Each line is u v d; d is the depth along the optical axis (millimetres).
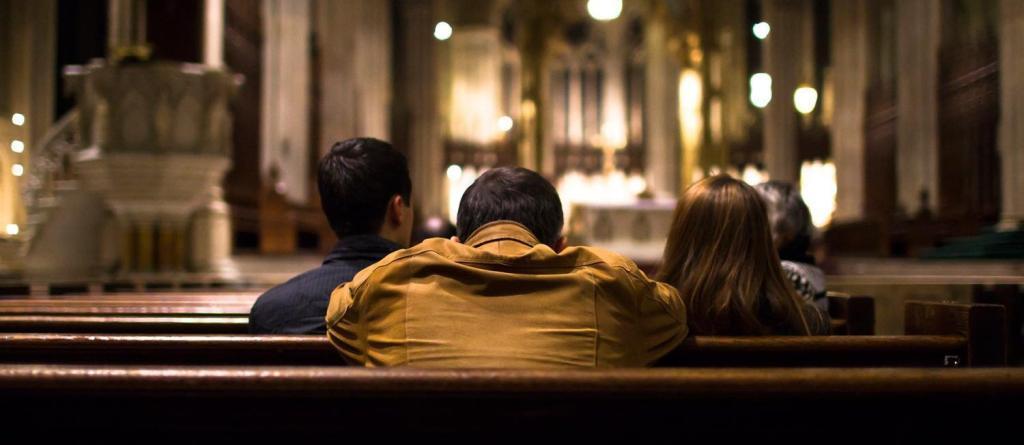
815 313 2656
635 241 18594
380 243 2699
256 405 1517
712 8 20844
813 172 27422
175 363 2178
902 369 1420
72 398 1521
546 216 2201
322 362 2172
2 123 12070
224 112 9875
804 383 1396
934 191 19062
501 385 1385
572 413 1514
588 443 1537
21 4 12531
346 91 22312
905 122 20062
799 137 27859
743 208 2461
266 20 17938
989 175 16672
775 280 2482
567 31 33656
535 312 1878
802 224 3568
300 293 2508
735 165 30250
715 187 2506
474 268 1905
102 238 9586
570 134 33750
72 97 14109
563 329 1862
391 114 30125
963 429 1564
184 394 1411
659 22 23516
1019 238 14000
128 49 9539
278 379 1386
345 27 22391
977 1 17578
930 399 1410
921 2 19609
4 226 11891
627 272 1959
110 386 1394
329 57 21859
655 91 30578
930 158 19188
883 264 14227
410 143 30156
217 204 10016
